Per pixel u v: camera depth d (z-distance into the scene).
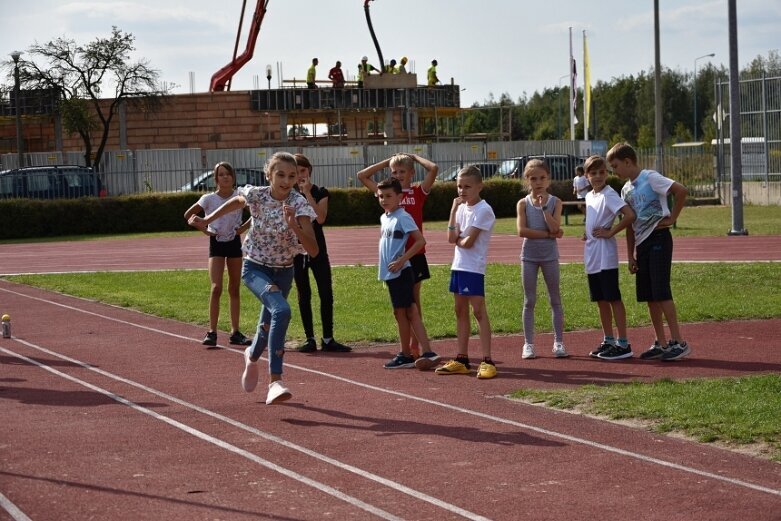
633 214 9.85
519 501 5.50
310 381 9.05
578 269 18.27
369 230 33.91
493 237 27.53
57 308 14.87
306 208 7.94
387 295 15.28
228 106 52.25
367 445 6.70
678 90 127.88
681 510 5.34
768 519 5.19
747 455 6.38
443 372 9.32
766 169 38.28
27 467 6.19
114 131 52.38
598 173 10.06
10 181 38.19
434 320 12.49
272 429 7.16
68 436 6.97
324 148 45.75
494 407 7.86
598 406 7.68
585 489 5.71
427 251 24.03
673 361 9.80
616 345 10.05
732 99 25.38
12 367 9.80
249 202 7.98
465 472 6.06
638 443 6.68
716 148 41.47
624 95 131.50
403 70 53.34
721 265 18.19
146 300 15.40
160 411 7.76
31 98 51.38
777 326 11.87
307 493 5.66
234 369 9.67
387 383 8.93
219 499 5.55
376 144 52.78
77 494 5.64
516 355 10.34
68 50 51.41
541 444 6.69
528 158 41.78
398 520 5.20
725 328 11.77
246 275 8.08
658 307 10.02
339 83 52.47
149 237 33.00
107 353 10.66
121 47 51.72
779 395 7.86
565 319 12.41
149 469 6.14
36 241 32.91
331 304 10.77
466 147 46.97
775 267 17.67
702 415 7.23
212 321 11.20
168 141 52.44
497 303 13.89
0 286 18.61
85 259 25.09
